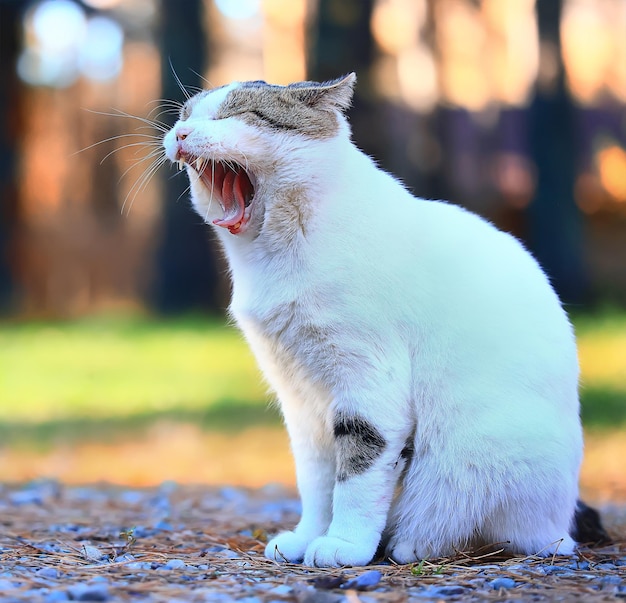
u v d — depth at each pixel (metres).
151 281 21.88
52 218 22.75
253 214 3.83
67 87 23.55
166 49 18.69
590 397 10.57
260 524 5.12
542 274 4.10
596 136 19.59
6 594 2.96
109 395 12.62
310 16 18.20
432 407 3.75
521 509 3.75
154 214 22.44
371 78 18.30
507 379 3.74
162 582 3.22
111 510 5.76
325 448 3.98
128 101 23.62
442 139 19.09
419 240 3.80
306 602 2.92
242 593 3.03
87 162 23.16
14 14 21.20
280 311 3.72
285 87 3.98
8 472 8.24
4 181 21.52
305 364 3.76
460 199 19.19
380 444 3.67
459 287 3.77
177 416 11.21
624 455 8.53
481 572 3.47
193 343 16.41
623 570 3.59
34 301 21.95
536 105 17.95
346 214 3.73
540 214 18.00
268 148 3.76
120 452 9.41
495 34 19.06
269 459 8.98
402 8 18.62
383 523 3.72
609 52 19.59
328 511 4.00
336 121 3.88
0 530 4.66
